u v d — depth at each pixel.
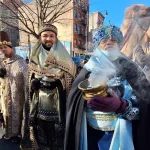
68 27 21.75
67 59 2.03
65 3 6.86
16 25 7.04
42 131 2.19
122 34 1.18
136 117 1.11
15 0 6.30
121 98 1.09
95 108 1.02
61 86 2.04
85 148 1.29
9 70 2.90
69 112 1.33
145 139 1.09
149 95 1.07
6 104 2.95
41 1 5.94
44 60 2.12
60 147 2.10
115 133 1.19
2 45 2.81
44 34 2.07
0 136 3.31
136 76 1.08
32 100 2.19
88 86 1.04
